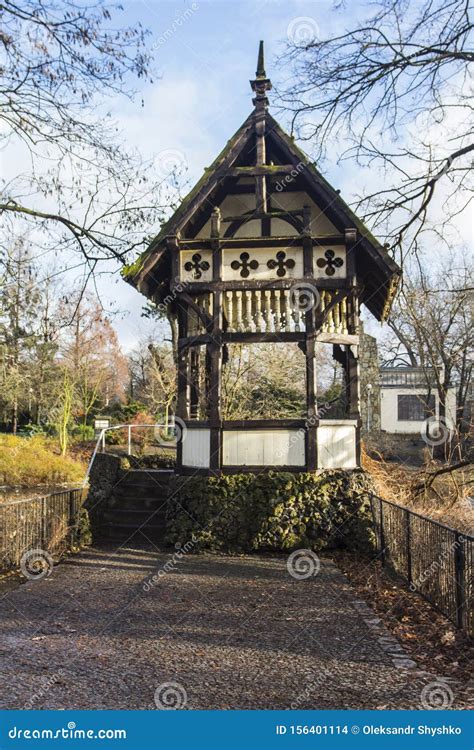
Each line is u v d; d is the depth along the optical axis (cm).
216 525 1133
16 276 1238
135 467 1440
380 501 1085
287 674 545
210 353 1190
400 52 891
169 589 863
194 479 1169
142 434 2745
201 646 621
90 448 2689
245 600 806
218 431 1173
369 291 1338
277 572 975
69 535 1122
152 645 623
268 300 1195
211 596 826
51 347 2791
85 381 3100
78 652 601
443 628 683
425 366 2741
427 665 570
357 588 874
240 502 1134
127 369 3644
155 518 1255
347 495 1138
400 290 1273
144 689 511
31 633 662
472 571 634
